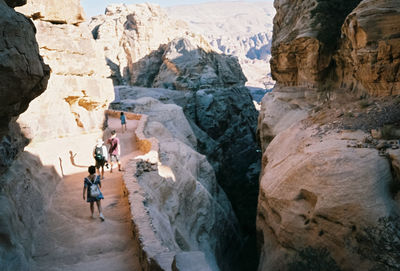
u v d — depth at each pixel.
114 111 23.66
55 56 11.41
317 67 19.33
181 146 18.86
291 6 23.45
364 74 14.41
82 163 11.58
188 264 4.04
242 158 46.28
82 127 12.89
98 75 13.82
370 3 13.45
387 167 8.98
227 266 16.36
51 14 11.37
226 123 45.94
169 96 42.62
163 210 10.43
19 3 5.16
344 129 12.18
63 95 11.77
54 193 8.67
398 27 12.52
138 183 8.77
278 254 10.75
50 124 10.96
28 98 5.33
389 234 7.71
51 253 6.10
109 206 8.17
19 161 7.28
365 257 7.97
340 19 19.11
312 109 18.50
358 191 8.75
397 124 10.74
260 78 146.88
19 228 5.66
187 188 13.65
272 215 11.90
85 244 6.42
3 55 3.99
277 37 23.66
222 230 16.94
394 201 8.33
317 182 9.94
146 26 56.09
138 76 55.28
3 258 4.57
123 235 6.83
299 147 12.91
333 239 8.85
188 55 51.09
